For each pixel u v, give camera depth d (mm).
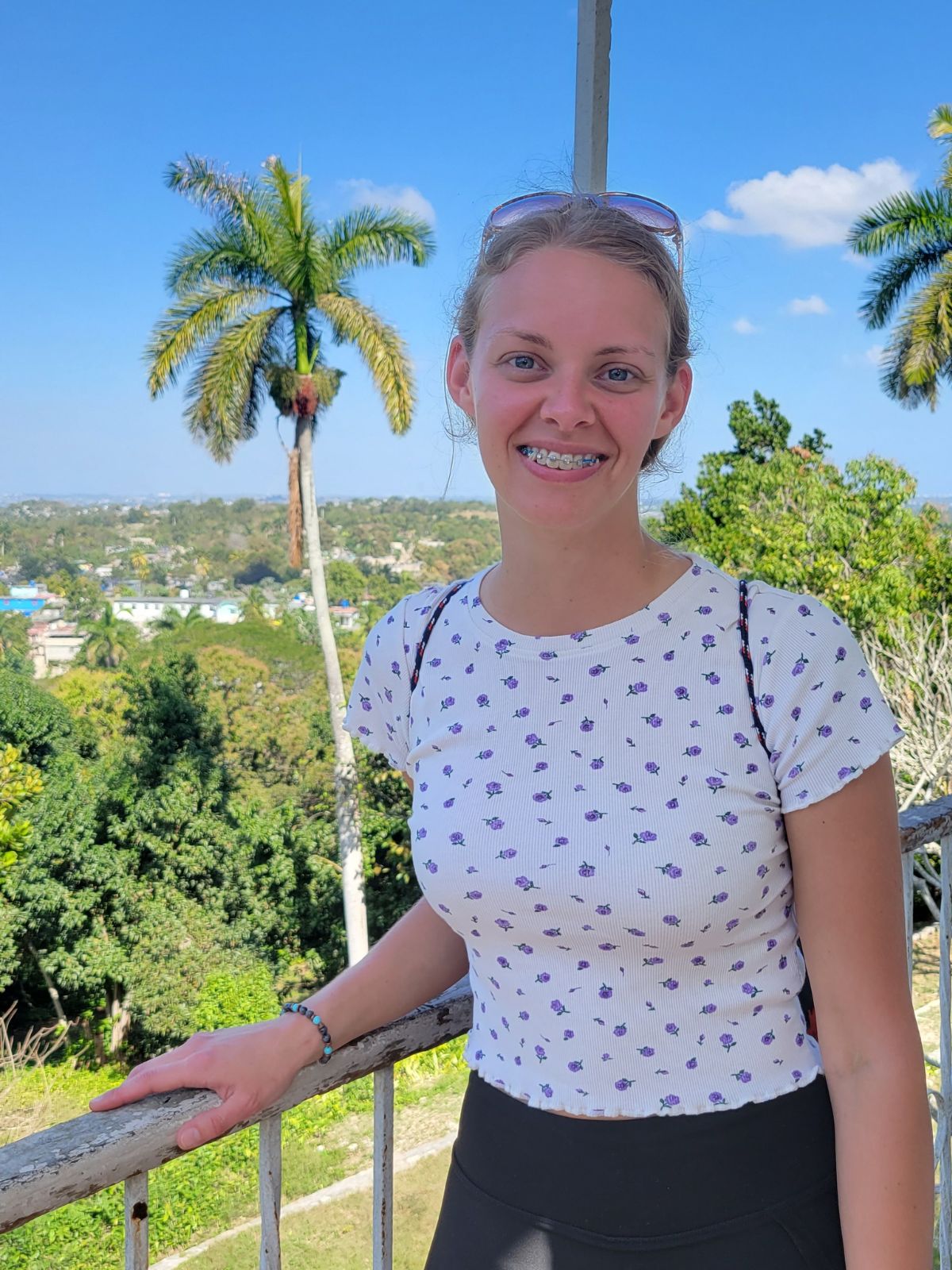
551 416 1016
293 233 18641
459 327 1189
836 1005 978
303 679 23125
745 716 1002
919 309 17266
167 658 20375
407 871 20953
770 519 17859
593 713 1047
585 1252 1055
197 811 19391
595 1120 1061
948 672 13234
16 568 70000
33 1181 903
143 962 18562
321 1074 1133
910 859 1711
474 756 1095
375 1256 1242
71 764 20359
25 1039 19969
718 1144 1030
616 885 993
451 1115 12000
